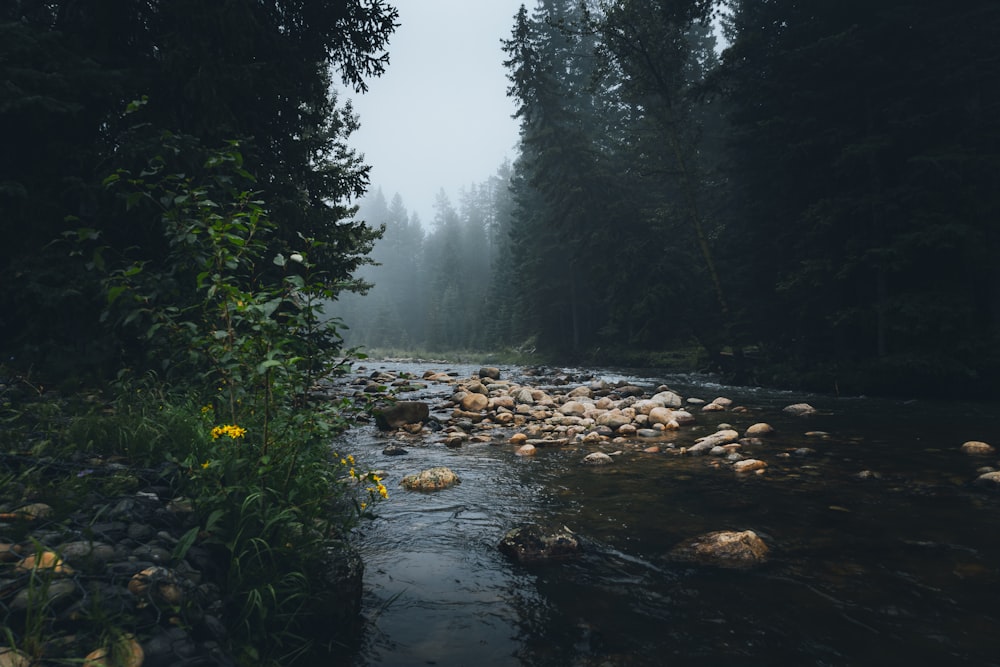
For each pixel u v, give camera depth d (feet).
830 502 14.66
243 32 22.21
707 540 11.47
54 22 22.34
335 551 9.25
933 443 22.45
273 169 25.27
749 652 7.61
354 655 7.50
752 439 23.16
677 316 78.13
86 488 8.36
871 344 48.62
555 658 7.51
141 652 5.41
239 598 7.41
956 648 7.62
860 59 43.98
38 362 16.26
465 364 130.41
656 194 90.02
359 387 42.50
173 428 11.46
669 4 54.85
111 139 20.38
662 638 8.04
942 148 39.42
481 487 16.67
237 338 9.55
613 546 11.85
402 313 293.43
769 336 58.23
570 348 116.47
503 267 171.22
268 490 8.79
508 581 10.11
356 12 28.99
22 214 16.93
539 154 99.76
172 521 8.18
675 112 61.00
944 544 11.54
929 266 43.01
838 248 47.24
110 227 18.58
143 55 22.72
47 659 4.92
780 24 53.98
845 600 9.13
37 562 5.85
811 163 48.34
